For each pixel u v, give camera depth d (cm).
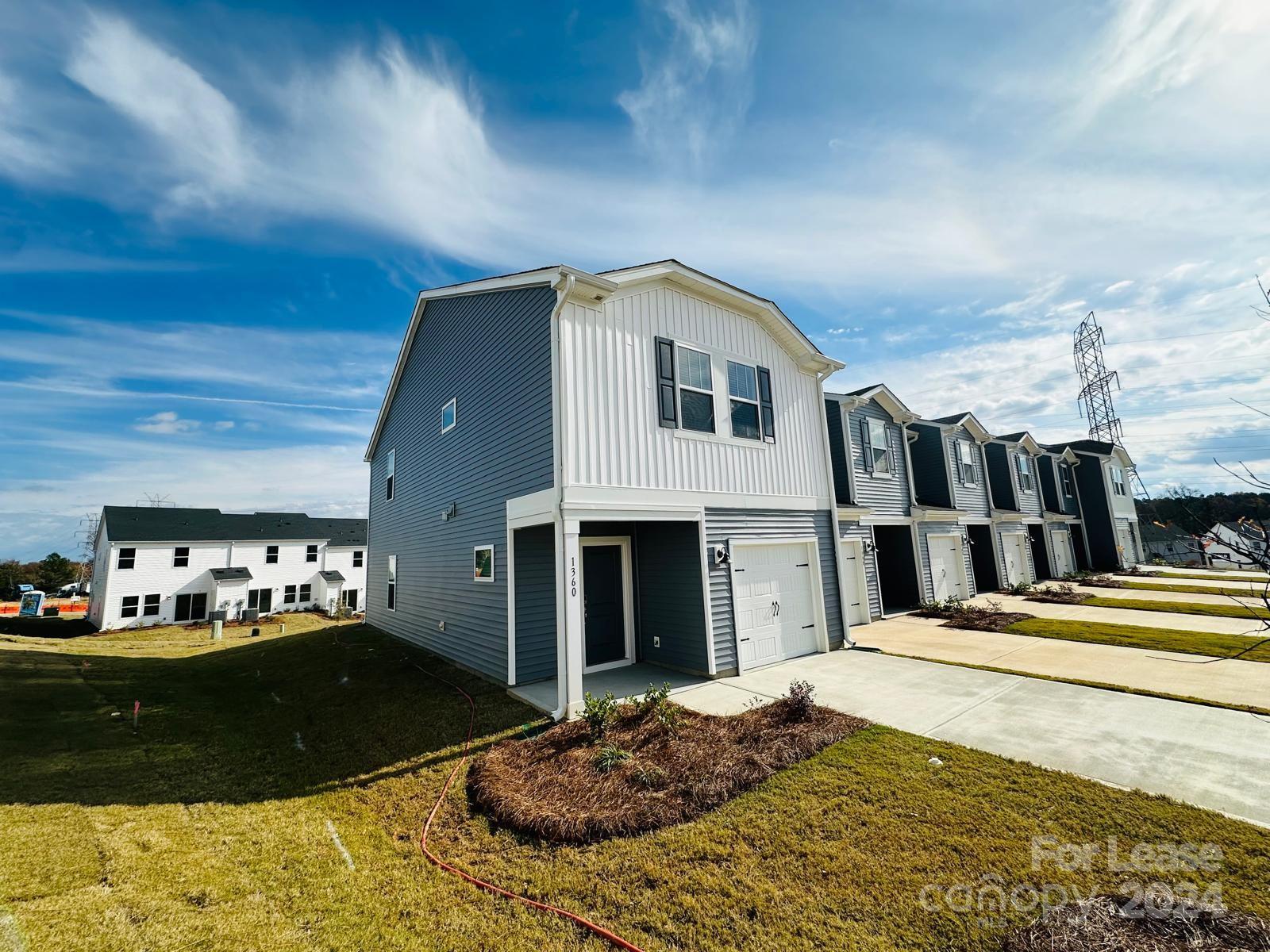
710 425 844
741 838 369
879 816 385
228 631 2438
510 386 831
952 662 838
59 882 325
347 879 341
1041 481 2358
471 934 288
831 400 1383
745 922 286
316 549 3444
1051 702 623
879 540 1592
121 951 267
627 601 922
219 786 501
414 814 435
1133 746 484
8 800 442
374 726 669
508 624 796
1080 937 250
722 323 892
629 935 282
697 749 510
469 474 980
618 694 714
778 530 916
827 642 953
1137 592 1706
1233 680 679
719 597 811
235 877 342
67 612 3659
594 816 395
